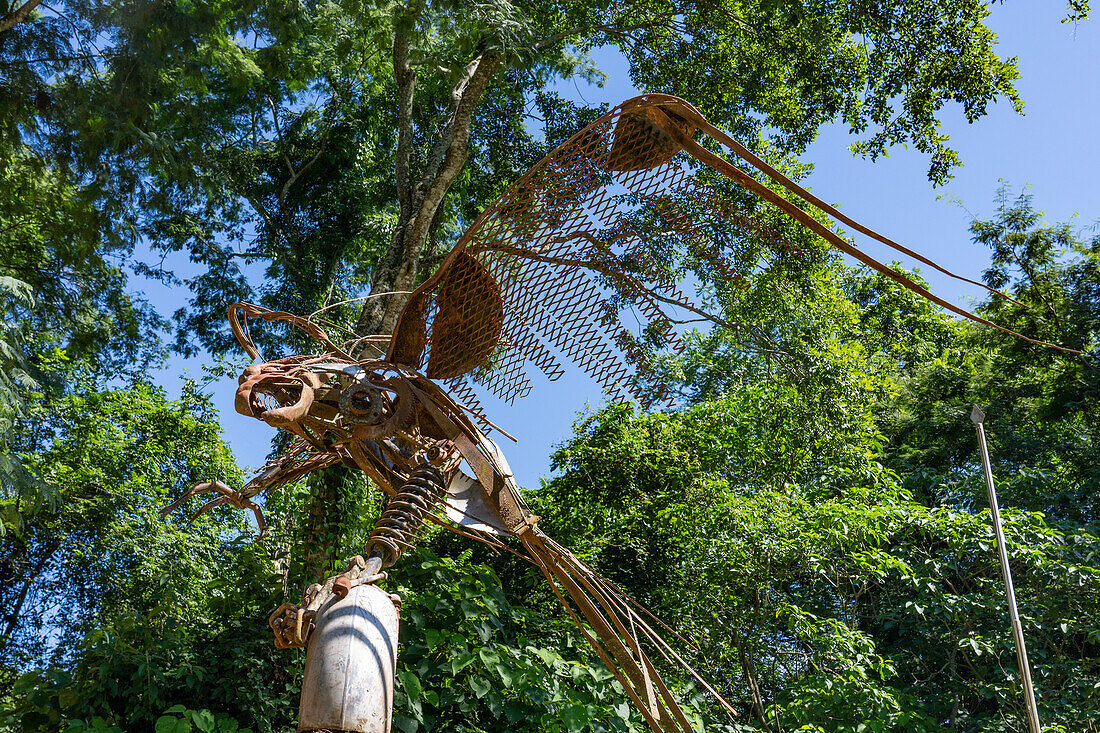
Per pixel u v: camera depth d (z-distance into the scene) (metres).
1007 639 9.56
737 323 12.51
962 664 11.29
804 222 3.62
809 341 12.97
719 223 11.35
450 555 10.55
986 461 7.56
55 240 11.93
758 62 13.82
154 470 16.70
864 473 11.48
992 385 18.66
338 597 3.29
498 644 7.16
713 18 14.01
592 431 11.54
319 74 17.77
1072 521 13.24
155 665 6.77
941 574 9.84
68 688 6.55
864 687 8.23
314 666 3.02
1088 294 18.33
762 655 10.05
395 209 19.25
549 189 3.81
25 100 10.57
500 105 15.84
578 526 10.47
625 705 6.88
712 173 13.30
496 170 16.14
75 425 16.19
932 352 20.25
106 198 11.13
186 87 11.93
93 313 16.42
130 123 10.57
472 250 3.92
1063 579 9.44
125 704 6.68
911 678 11.52
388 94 18.64
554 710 6.85
